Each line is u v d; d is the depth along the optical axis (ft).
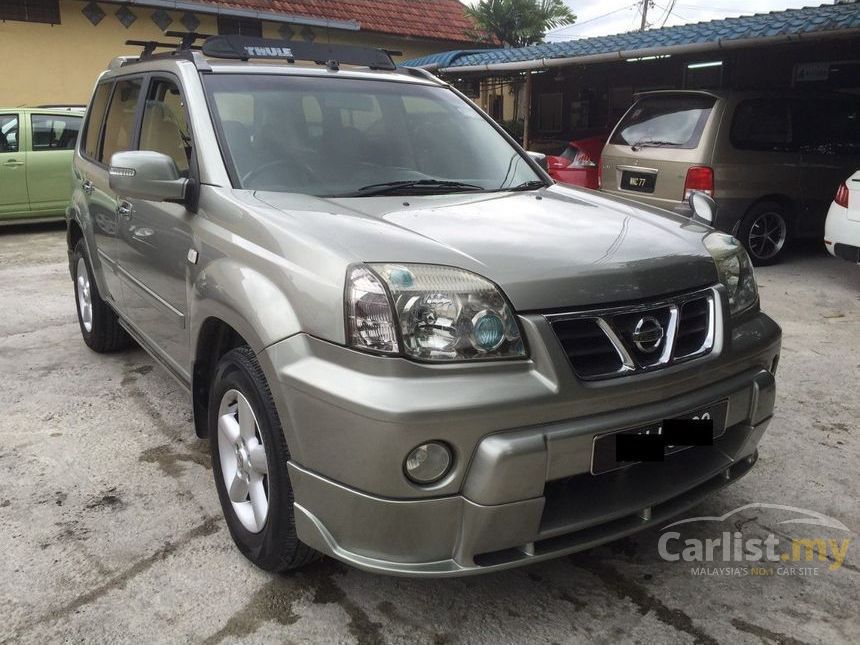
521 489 6.47
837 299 20.08
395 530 6.51
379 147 10.34
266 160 9.42
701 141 22.52
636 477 7.57
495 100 57.67
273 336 7.02
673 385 7.27
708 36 28.55
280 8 53.01
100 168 13.64
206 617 7.56
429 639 7.30
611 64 44.91
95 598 7.82
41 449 11.26
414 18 60.34
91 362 15.16
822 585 8.18
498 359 6.55
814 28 24.07
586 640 7.30
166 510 9.56
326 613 7.64
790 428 12.09
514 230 7.95
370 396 6.24
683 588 8.12
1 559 8.47
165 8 45.70
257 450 7.81
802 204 24.17
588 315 6.90
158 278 10.46
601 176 25.79
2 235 30.96
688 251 8.06
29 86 43.70
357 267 6.67
